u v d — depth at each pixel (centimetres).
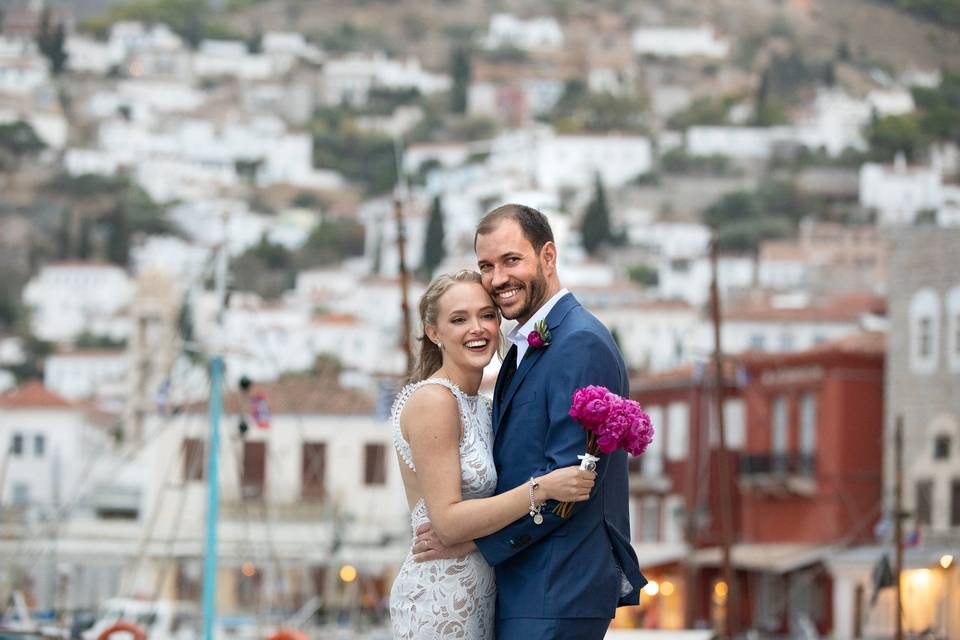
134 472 10762
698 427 7988
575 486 1095
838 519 7212
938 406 6781
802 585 7125
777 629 7225
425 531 1148
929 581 6009
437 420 1134
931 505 6769
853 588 6512
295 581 8206
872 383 7294
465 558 1141
